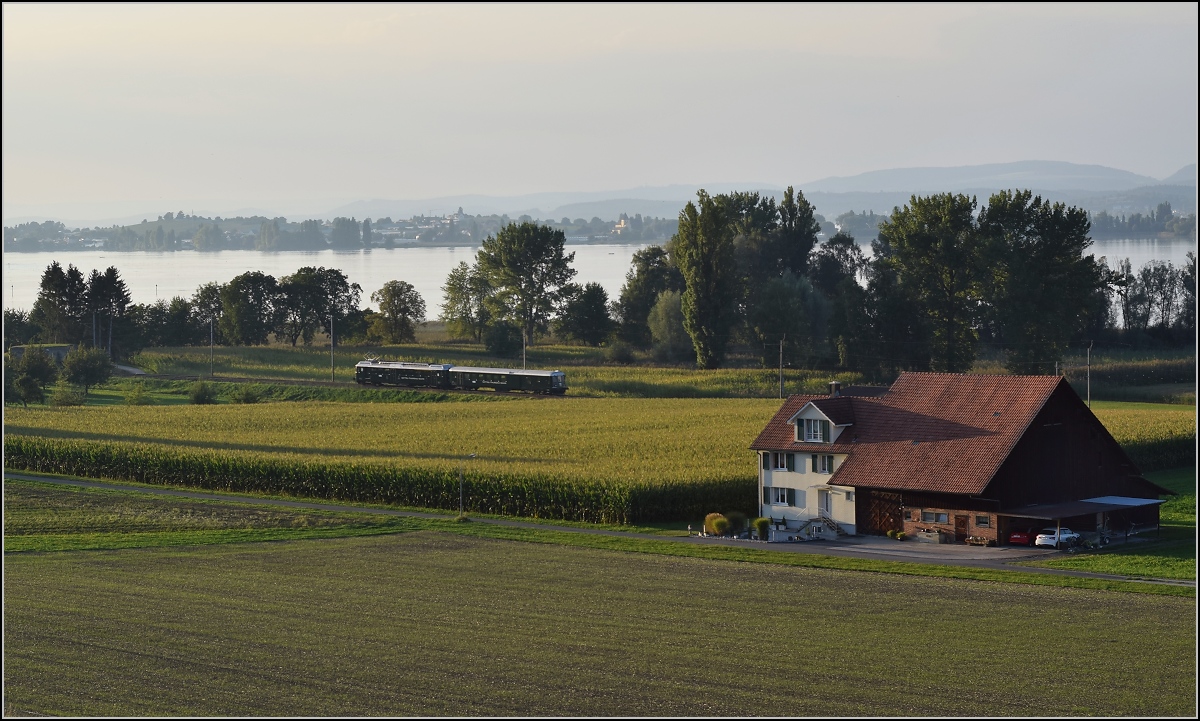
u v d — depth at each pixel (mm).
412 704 55000
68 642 66125
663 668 60438
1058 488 100812
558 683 57938
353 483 122812
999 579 81875
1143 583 79938
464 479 115875
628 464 122312
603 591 79000
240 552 94812
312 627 69250
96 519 111938
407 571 86375
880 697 55656
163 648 64812
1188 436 135875
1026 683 57750
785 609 73312
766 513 108438
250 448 146375
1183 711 53625
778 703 54844
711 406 180875
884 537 100625
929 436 102438
